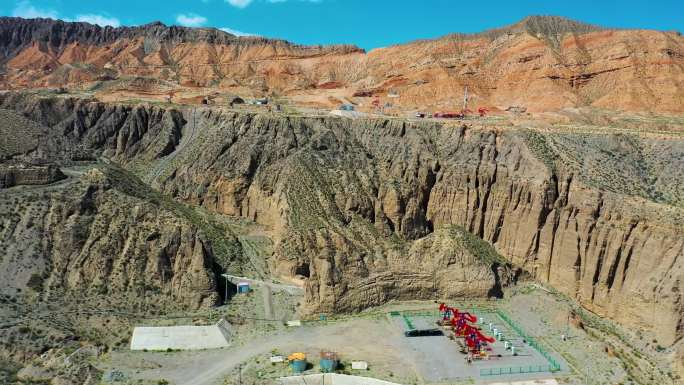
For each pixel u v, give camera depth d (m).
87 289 98.38
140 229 105.44
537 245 114.81
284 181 127.12
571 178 113.25
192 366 85.31
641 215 99.88
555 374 86.06
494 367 87.38
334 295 102.44
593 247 105.12
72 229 102.62
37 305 93.44
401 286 108.62
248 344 92.25
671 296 90.19
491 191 122.94
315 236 113.69
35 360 83.94
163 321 95.94
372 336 96.06
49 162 119.25
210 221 127.69
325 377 83.25
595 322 101.06
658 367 87.12
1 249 98.94
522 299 109.06
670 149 116.56
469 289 109.38
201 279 101.94
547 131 127.50
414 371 85.56
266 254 120.69
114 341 90.38
